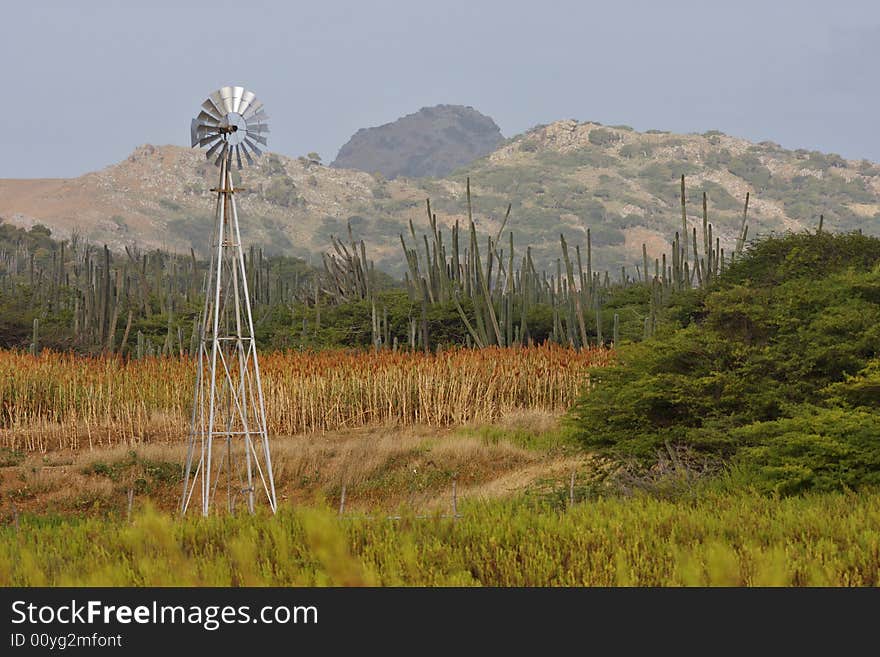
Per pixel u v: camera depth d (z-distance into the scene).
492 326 57.75
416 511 21.98
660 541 17.28
